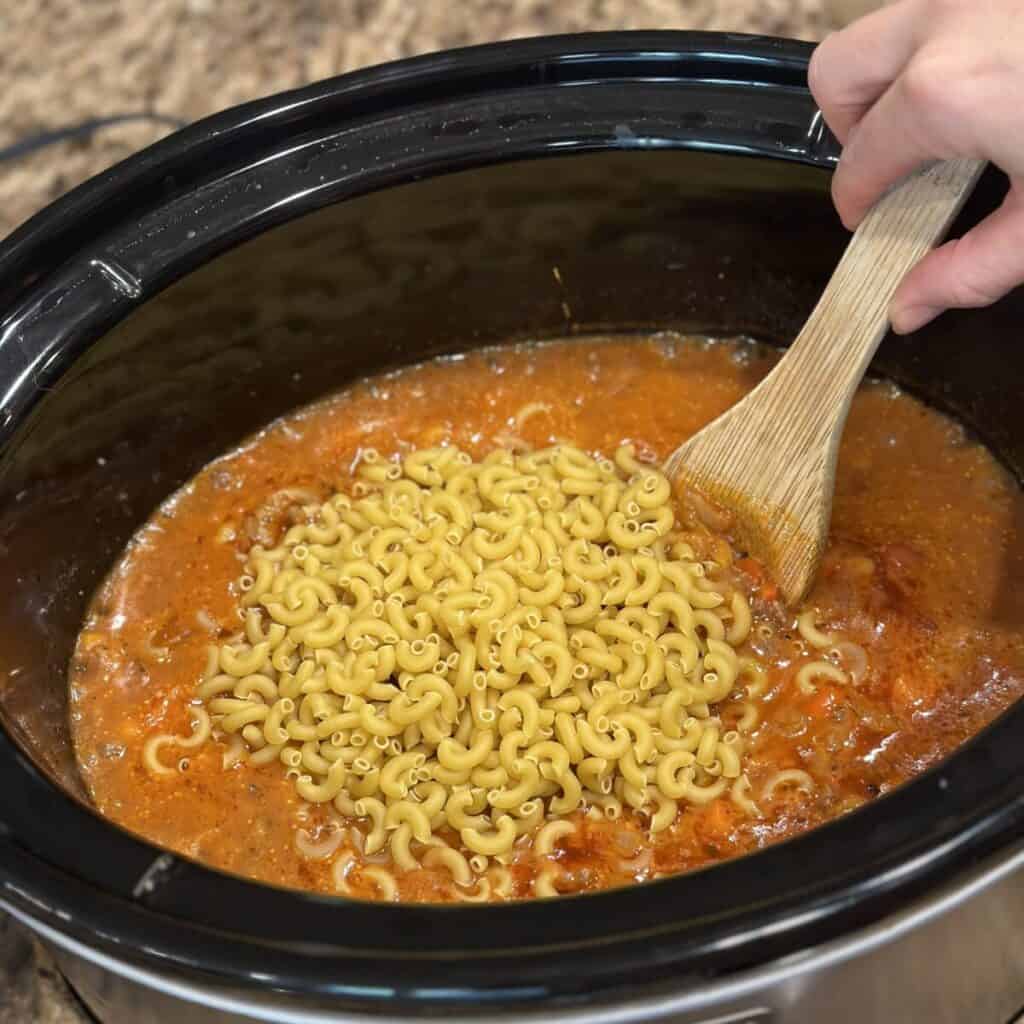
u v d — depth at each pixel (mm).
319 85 1034
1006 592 1050
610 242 1097
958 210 962
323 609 1033
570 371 1145
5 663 975
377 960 790
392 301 1103
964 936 866
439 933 795
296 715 1008
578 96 1042
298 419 1133
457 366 1146
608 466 1077
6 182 1297
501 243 1087
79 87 1348
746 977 800
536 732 983
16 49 1381
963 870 800
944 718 1011
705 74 1039
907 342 1095
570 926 793
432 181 1037
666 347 1146
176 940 800
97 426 1033
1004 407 1071
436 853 971
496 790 976
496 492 1053
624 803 988
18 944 1009
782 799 986
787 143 1024
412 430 1130
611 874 969
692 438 1043
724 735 998
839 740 1004
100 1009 947
